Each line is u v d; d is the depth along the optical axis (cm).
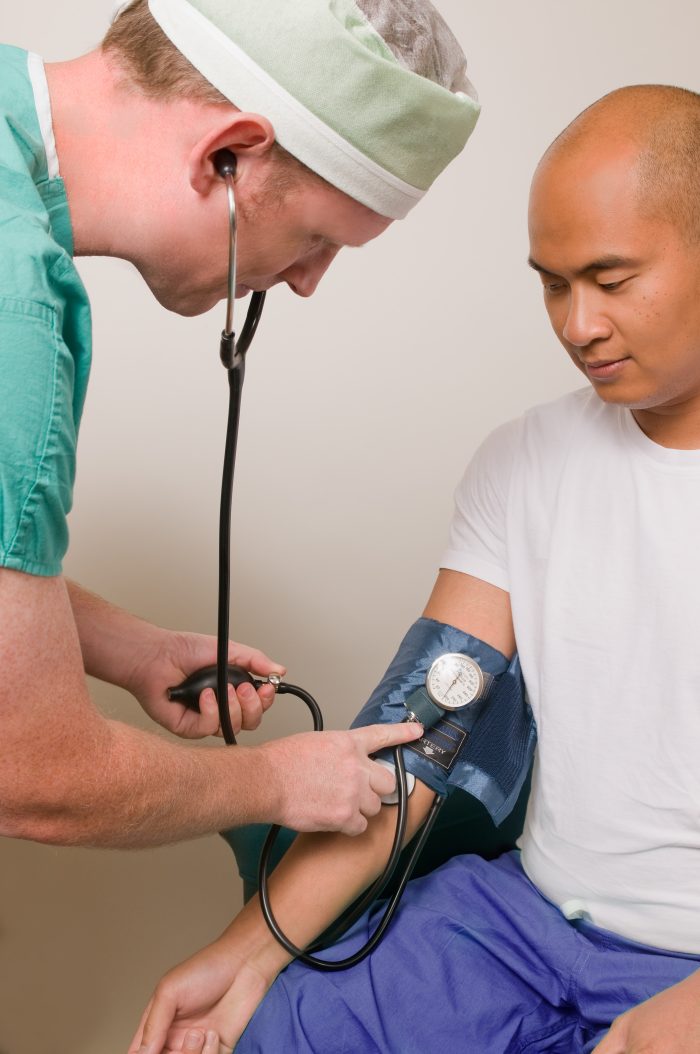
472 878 125
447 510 195
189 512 188
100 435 183
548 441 126
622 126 99
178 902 194
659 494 114
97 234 95
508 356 192
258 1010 111
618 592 116
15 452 79
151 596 189
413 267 187
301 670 197
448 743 124
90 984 186
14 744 83
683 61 187
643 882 114
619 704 115
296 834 130
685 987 96
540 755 122
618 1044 97
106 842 92
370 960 114
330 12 90
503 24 182
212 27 90
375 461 192
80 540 186
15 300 79
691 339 101
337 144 93
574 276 101
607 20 184
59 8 171
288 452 189
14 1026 179
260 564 192
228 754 102
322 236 100
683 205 97
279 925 117
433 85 94
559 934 116
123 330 180
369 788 112
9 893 191
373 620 197
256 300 104
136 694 131
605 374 105
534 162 186
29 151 89
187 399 184
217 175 92
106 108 92
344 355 188
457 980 113
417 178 99
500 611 129
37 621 82
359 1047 107
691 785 111
